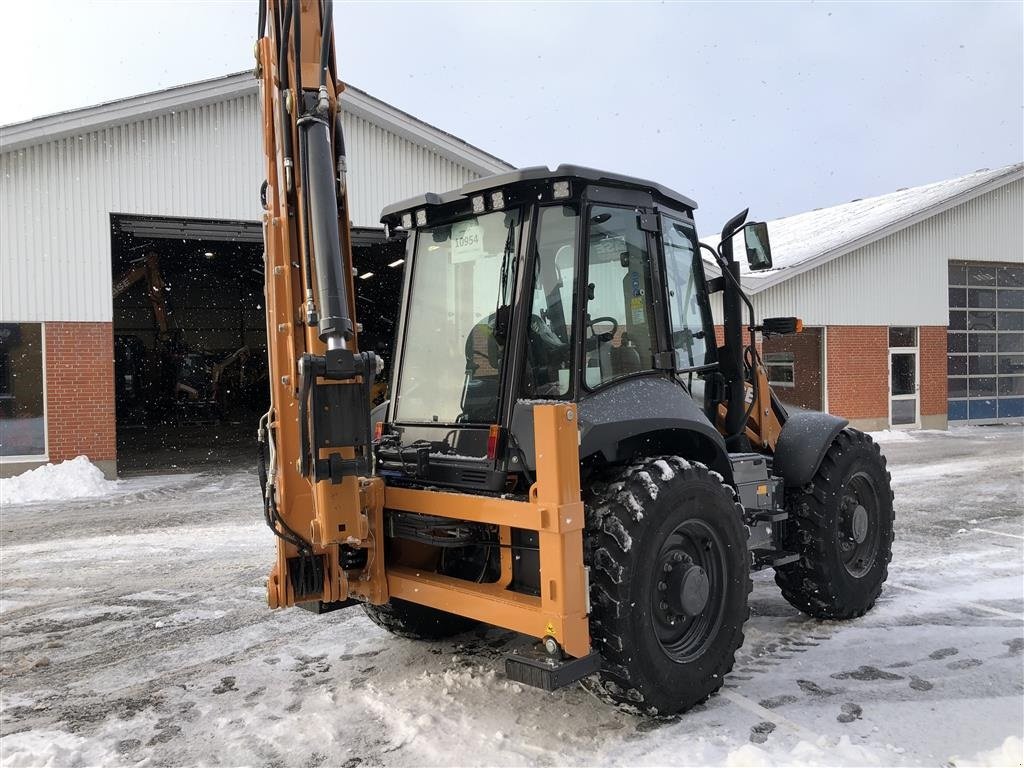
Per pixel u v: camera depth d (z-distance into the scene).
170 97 11.70
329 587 3.60
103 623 5.12
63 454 11.62
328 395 3.15
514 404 3.45
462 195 3.71
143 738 3.46
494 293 3.68
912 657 4.23
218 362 25.17
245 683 4.05
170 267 25.64
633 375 3.73
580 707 3.63
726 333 4.52
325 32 3.33
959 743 3.23
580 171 3.45
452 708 3.65
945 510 8.40
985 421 19.91
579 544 3.11
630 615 3.24
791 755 3.07
